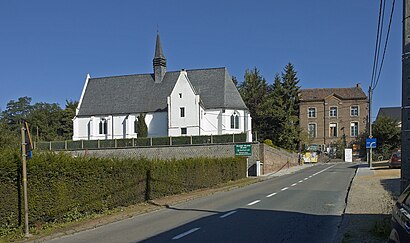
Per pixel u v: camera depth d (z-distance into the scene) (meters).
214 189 21.86
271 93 74.69
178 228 10.12
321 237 8.73
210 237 8.84
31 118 86.19
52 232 9.76
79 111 66.38
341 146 76.50
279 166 44.34
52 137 83.50
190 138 43.22
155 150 44.97
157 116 60.38
